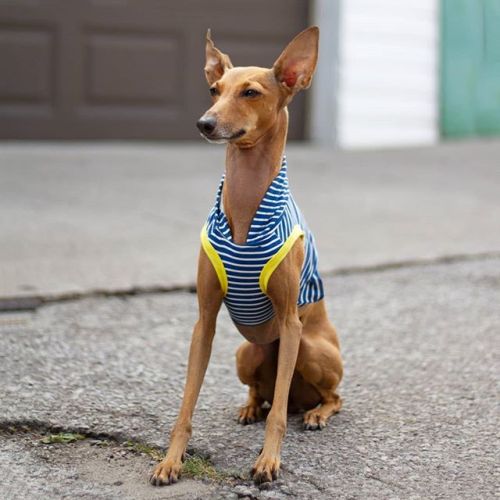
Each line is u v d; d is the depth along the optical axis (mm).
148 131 11906
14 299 5988
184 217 8461
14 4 11109
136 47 11680
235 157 3932
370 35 12391
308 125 12641
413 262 7223
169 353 5258
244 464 3918
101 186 9617
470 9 13008
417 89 12828
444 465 3938
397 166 11273
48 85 11391
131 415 4406
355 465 3926
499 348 5461
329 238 7883
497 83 13250
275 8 12180
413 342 5570
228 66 4195
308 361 4281
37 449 4090
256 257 3834
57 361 5062
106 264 6895
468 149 12430
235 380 4934
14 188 9352
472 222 8594
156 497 3633
